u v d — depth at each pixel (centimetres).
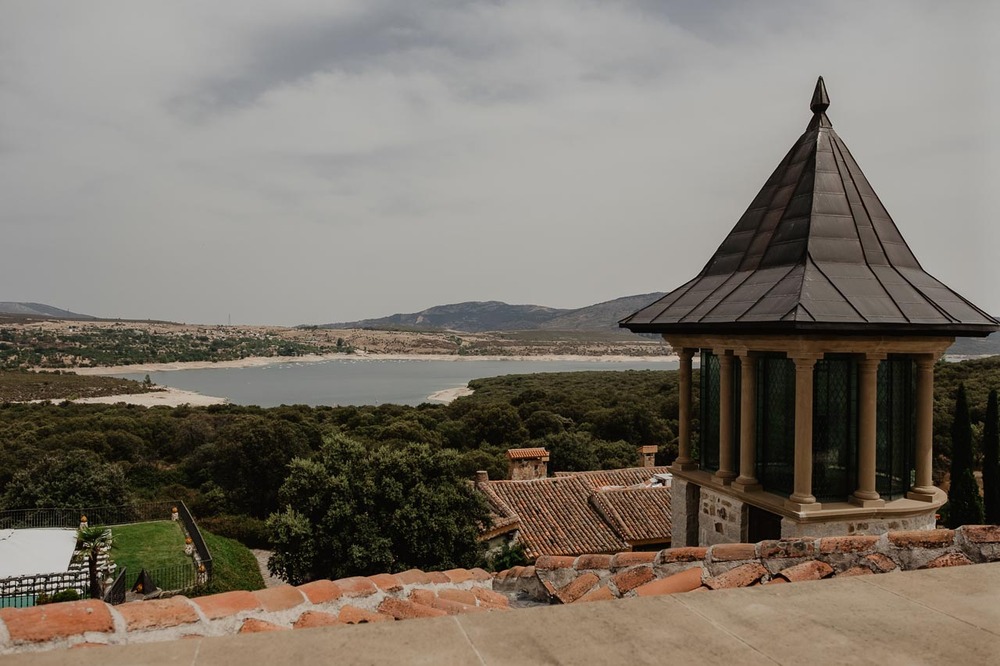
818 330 660
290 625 510
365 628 367
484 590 727
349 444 2598
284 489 2536
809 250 766
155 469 5947
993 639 369
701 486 880
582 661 337
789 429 755
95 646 349
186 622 440
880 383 758
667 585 590
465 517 2461
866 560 585
